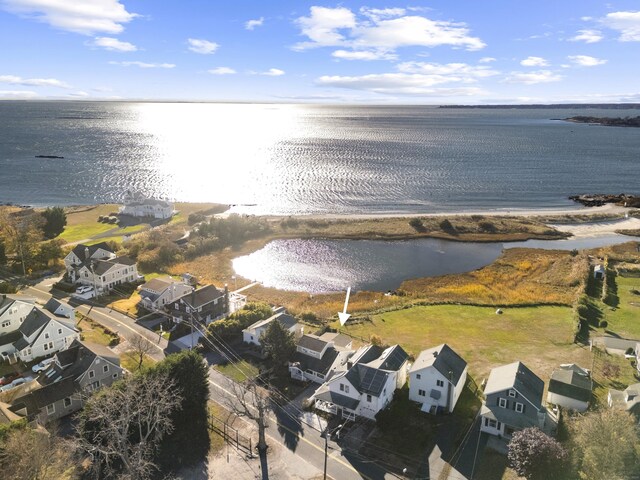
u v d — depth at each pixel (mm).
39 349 61906
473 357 63531
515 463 40156
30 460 37375
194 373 49438
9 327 67250
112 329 70375
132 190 182750
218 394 54594
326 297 89250
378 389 49656
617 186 186750
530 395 47188
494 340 68875
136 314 75688
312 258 111938
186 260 108125
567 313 79062
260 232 127375
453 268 106250
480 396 54031
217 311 76250
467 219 139000
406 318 77812
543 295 87125
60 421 49625
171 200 169500
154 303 75875
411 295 89062
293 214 149750
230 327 67375
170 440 46688
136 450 40500
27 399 48438
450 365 53375
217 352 64062
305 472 42688
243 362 61719
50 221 124250
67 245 111250
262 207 159750
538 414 45844
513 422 45938
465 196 171125
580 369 56062
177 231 124812
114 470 40656
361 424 49531
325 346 59594
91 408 44312
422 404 52094
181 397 46031
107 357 55625
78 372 52969
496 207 157375
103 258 93625
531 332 71688
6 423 42000
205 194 179125
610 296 84438
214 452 45312
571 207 157250
